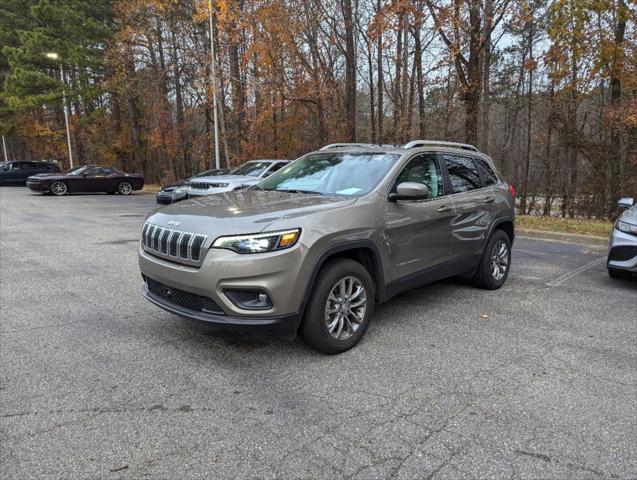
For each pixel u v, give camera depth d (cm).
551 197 2277
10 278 604
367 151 480
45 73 3106
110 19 2886
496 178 590
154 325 436
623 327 448
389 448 253
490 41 1502
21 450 248
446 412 291
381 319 462
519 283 611
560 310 498
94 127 3428
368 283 393
